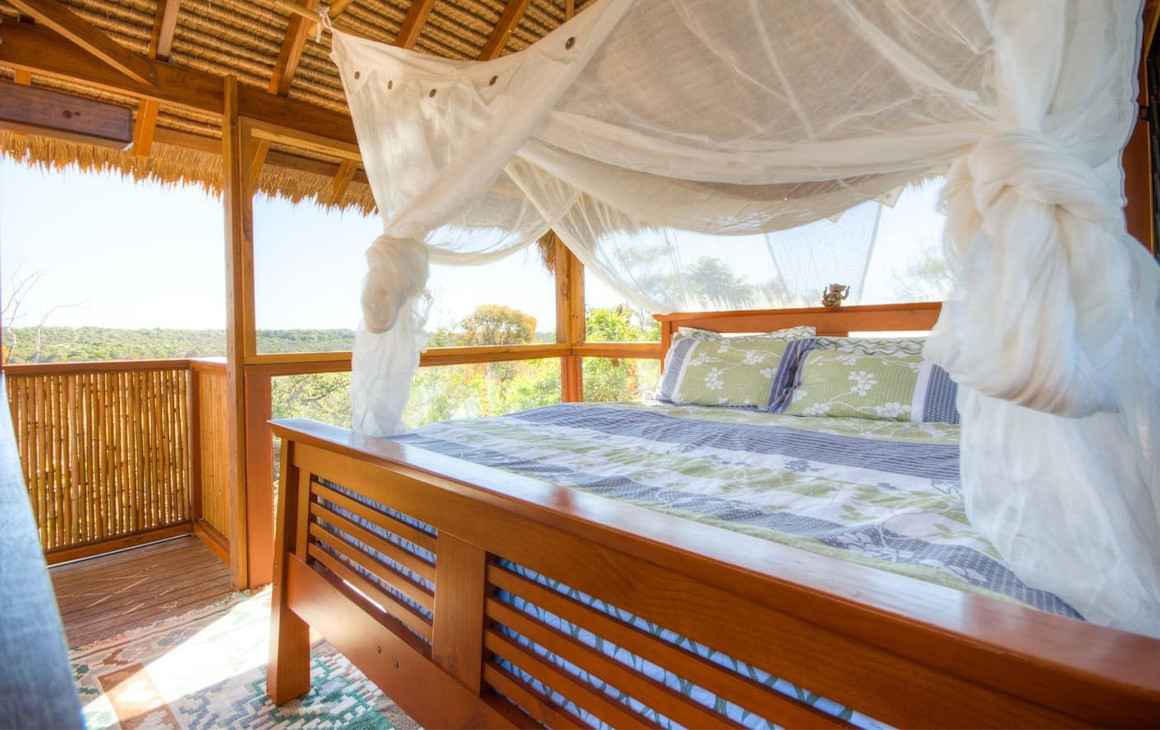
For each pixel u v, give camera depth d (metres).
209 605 2.59
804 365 2.71
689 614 0.87
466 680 1.24
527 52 1.63
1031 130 0.94
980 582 0.88
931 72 1.09
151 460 3.30
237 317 2.73
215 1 2.51
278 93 2.85
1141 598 0.77
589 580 1.00
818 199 1.89
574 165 2.08
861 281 2.90
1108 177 1.02
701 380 2.98
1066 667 0.55
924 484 1.45
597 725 1.02
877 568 0.92
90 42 2.27
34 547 0.48
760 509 1.25
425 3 2.91
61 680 0.32
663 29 1.38
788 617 0.76
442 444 1.97
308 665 1.96
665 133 1.47
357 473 1.61
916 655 0.65
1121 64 1.00
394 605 1.48
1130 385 0.86
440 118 1.90
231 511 2.80
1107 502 0.81
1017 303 0.85
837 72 1.21
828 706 0.76
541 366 4.34
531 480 1.24
